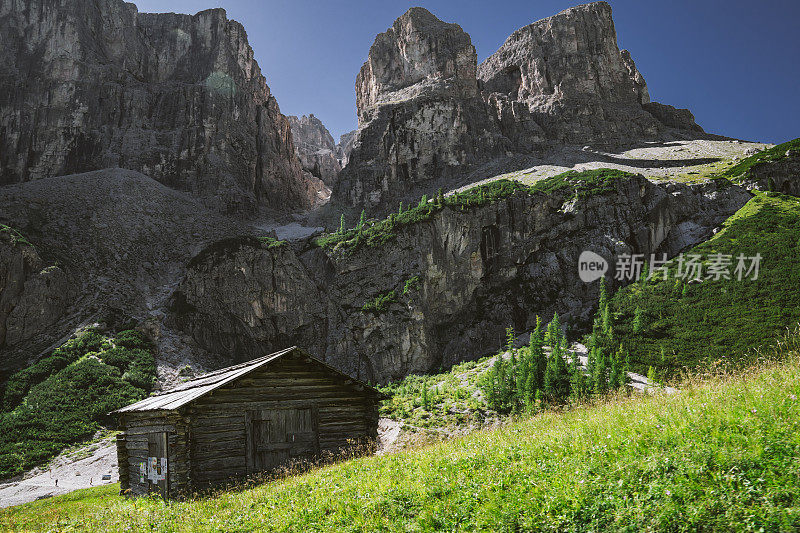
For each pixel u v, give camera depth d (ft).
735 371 39.22
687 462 21.31
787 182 317.83
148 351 246.68
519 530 21.47
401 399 185.57
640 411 32.40
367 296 296.10
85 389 199.52
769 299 195.83
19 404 190.29
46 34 490.49
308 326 297.33
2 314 246.27
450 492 27.30
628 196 297.33
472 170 466.70
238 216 477.36
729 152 441.68
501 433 40.91
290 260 310.65
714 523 17.48
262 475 63.10
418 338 271.28
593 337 206.28
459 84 520.42
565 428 34.35
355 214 465.88
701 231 280.51
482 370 214.28
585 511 20.90
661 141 510.17
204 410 62.34
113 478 137.80
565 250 284.61
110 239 352.08
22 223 332.19
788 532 15.83
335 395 72.18
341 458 67.46
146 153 479.00
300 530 29.12
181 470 58.29
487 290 295.89
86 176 427.74
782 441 20.66
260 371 67.31
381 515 27.25
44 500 103.65
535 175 399.03
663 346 186.09
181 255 368.27
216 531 33.45
